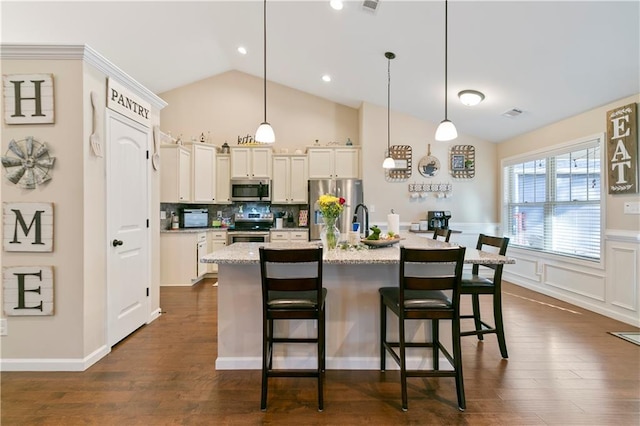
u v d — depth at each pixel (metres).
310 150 5.54
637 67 2.72
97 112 2.44
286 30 3.96
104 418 1.74
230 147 5.59
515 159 4.80
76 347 2.28
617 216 3.23
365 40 3.56
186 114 5.93
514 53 2.99
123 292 2.78
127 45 4.22
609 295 3.31
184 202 5.04
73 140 2.29
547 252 4.17
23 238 2.27
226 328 2.30
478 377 2.16
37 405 1.85
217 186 5.58
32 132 2.29
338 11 3.24
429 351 2.32
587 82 3.08
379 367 2.31
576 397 1.93
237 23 4.08
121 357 2.46
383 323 2.22
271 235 5.33
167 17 3.90
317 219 5.23
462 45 3.11
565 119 3.89
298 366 2.31
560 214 4.02
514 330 2.97
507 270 4.98
